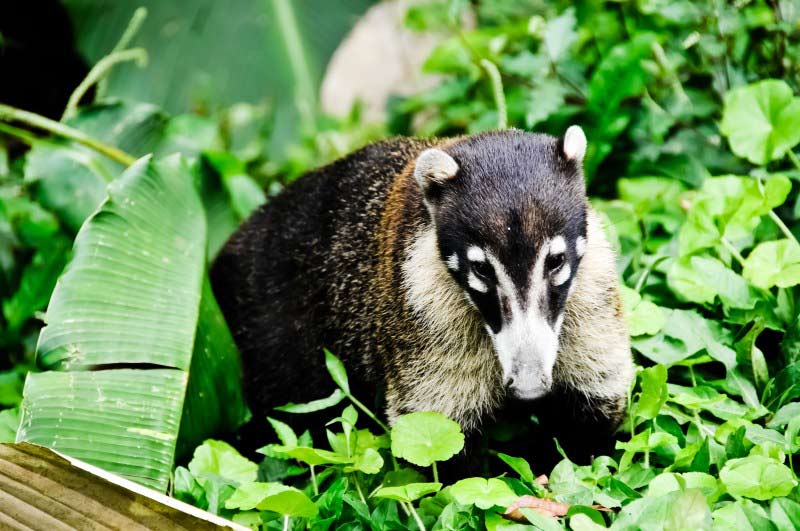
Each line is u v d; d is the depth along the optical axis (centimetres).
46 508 558
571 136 652
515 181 631
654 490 564
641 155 909
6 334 952
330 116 1220
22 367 938
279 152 1208
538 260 609
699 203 748
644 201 839
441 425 619
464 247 629
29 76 1284
